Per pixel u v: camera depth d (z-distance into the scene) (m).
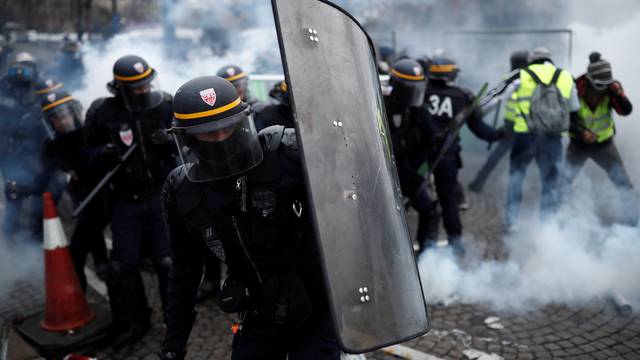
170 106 3.36
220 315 3.69
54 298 3.44
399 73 3.58
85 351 3.30
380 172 1.71
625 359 3.02
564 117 4.50
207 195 1.76
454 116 4.22
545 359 3.04
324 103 1.61
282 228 1.77
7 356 3.03
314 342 1.90
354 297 1.56
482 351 3.13
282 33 1.57
